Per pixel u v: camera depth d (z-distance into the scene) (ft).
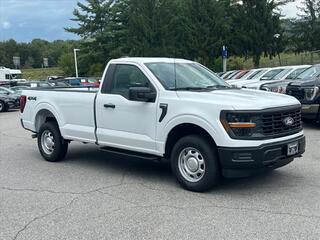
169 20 141.79
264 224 17.01
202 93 21.86
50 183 23.93
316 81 39.29
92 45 172.86
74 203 20.25
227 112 20.06
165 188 22.43
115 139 24.82
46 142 29.78
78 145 35.55
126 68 24.70
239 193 21.18
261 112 20.12
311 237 15.65
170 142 22.67
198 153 21.26
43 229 17.11
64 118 28.09
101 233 16.55
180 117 21.53
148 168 27.12
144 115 23.27
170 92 22.39
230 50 137.59
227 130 20.03
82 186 23.17
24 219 18.28
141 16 141.08
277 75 60.90
